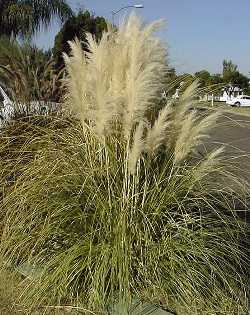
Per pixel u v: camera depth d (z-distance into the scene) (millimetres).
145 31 3963
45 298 3832
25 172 4305
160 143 3924
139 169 4000
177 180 4121
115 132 4051
